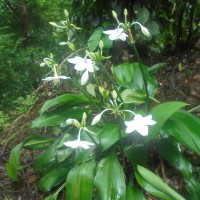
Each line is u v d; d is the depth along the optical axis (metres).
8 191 0.80
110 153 0.68
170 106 0.62
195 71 1.14
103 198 0.61
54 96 0.91
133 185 0.67
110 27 1.10
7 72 1.27
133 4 1.08
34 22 1.72
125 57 1.13
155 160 0.73
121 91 0.75
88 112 0.76
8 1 1.71
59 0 1.72
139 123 0.54
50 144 0.80
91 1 1.14
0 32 1.66
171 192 0.55
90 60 0.61
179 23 1.25
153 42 1.15
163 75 1.14
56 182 0.71
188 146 0.60
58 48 1.38
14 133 0.93
